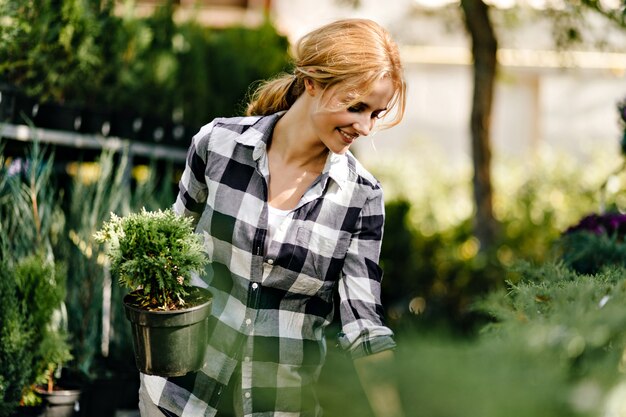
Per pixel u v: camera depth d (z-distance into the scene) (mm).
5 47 3129
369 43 1533
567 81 8281
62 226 3064
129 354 3166
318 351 1734
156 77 4184
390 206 5520
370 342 1606
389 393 809
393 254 5383
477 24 4805
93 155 4105
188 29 4574
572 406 767
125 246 1519
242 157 1694
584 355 875
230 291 1711
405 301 5160
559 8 4496
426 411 770
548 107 8328
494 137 8508
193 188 1766
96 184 3180
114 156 4000
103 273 3070
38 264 2627
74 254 3076
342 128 1568
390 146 8430
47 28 3271
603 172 7355
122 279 1527
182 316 1510
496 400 755
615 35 6473
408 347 790
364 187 1707
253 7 7285
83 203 3135
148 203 3389
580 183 7266
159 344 1524
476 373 765
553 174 7355
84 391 2859
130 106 4082
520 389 761
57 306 2627
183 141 4402
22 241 2816
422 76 8430
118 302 3166
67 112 3490
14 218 2805
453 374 766
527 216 6473
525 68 8250
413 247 5656
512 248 6133
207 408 1687
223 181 1691
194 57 4527
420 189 7227
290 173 1696
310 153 1678
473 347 795
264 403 1690
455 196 7273
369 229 1729
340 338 1663
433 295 5180
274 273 1666
